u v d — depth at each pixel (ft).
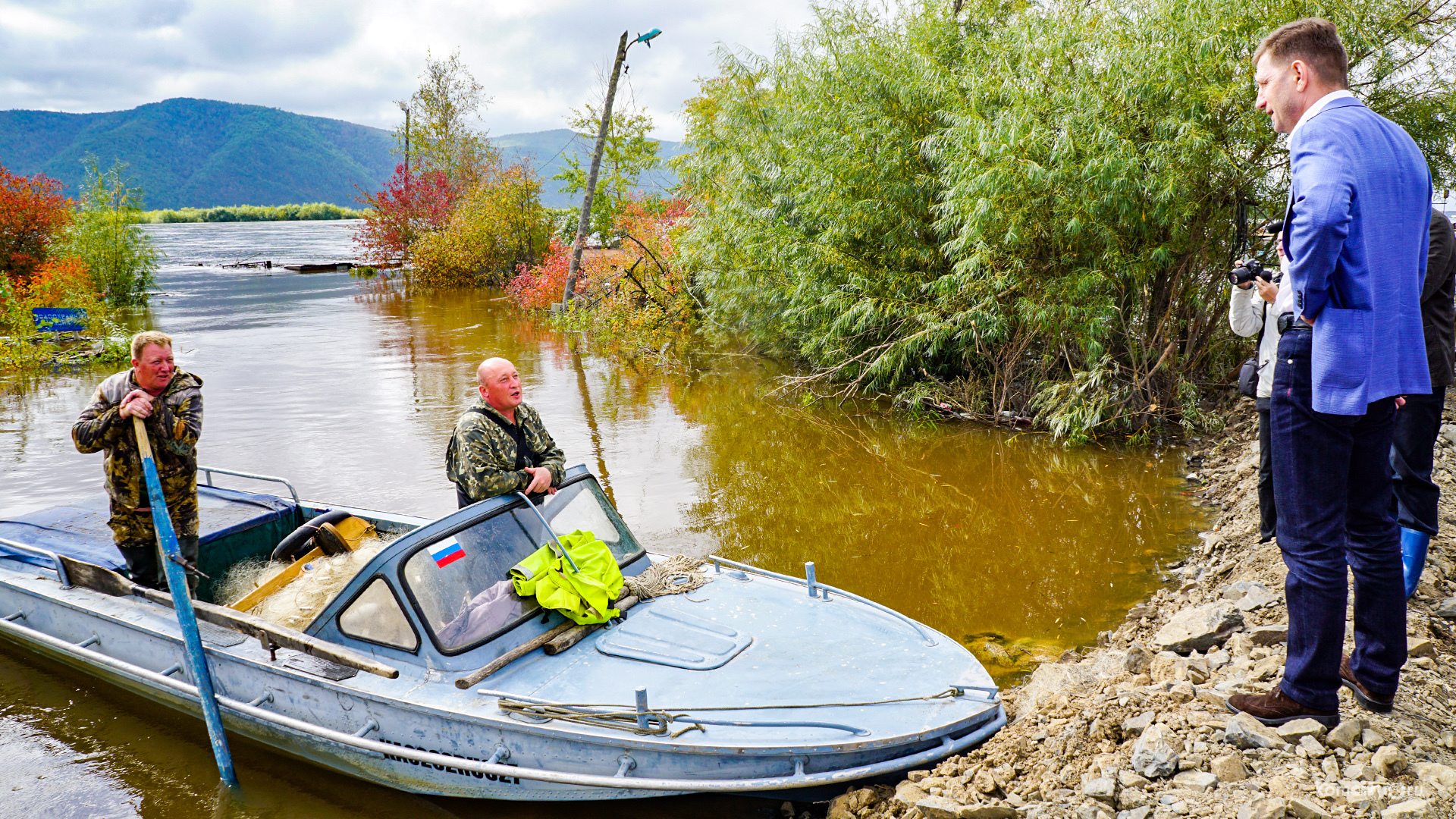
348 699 12.16
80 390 42.06
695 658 12.25
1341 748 9.54
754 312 45.88
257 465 27.76
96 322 58.75
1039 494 24.88
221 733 12.64
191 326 61.62
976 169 29.32
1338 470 9.05
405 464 27.66
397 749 11.75
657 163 84.48
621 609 13.52
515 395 14.57
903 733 10.72
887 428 32.94
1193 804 9.33
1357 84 28.35
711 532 22.24
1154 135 28.07
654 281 55.42
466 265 92.07
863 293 35.65
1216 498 23.67
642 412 35.73
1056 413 30.81
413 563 12.53
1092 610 17.49
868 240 36.68
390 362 46.62
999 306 31.35
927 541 21.47
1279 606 14.24
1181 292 31.27
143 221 81.20
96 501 19.24
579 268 66.28
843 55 35.50
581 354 49.96
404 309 72.95
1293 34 8.98
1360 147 8.38
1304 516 9.34
